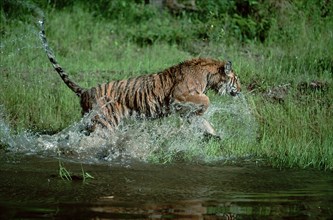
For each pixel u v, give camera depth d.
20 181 9.27
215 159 11.45
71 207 7.79
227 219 7.36
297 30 19.23
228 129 13.09
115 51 18.83
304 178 9.91
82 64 17.36
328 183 9.53
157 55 18.30
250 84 15.60
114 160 11.21
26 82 15.58
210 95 14.05
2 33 19.31
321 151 11.54
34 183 9.15
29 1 20.53
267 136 12.70
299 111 13.80
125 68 16.89
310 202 8.22
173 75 12.13
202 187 9.12
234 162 11.21
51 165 10.60
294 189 9.05
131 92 12.13
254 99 14.40
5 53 17.95
